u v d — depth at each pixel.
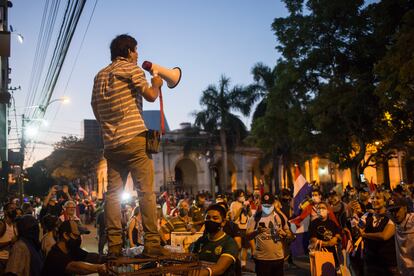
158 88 3.85
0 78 21.70
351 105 26.47
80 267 4.53
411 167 47.72
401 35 20.02
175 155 50.38
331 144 30.23
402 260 7.04
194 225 9.76
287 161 42.88
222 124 45.72
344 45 28.05
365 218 7.80
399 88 19.91
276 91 31.70
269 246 8.58
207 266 4.32
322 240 8.53
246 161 53.69
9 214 8.18
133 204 14.73
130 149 3.85
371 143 29.58
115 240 3.98
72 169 63.66
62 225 5.26
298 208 11.75
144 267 3.86
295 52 29.67
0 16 20.89
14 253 6.04
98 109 3.99
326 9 27.55
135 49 4.16
